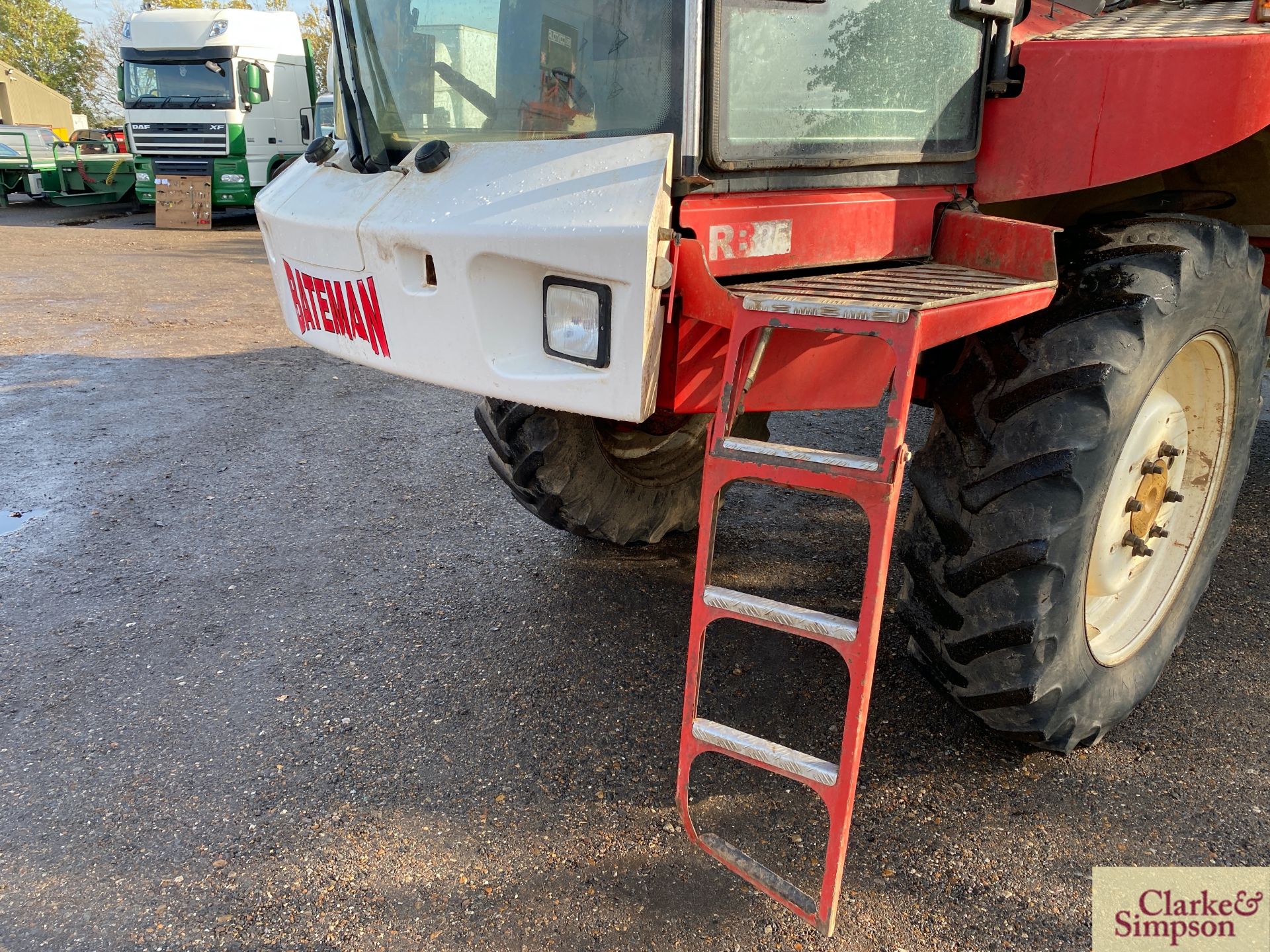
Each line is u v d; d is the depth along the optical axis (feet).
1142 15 8.82
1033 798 7.22
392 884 6.57
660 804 7.28
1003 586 6.44
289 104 49.29
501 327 6.15
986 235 6.85
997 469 6.36
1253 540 11.40
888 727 8.09
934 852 6.72
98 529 12.57
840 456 5.09
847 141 6.55
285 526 12.67
